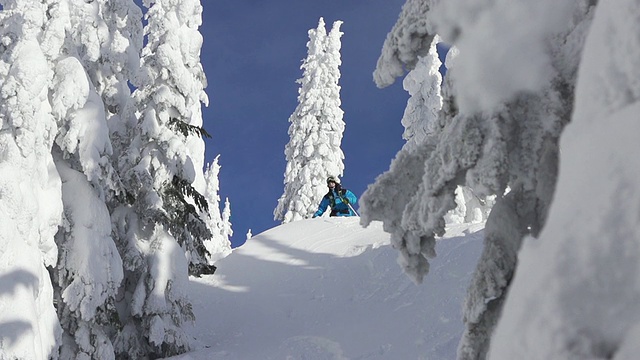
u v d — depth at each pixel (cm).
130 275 1331
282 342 1211
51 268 1175
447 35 308
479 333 331
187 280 1318
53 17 1204
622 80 120
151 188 1347
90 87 1241
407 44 375
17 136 1053
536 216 328
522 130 291
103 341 1136
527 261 118
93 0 1485
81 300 1117
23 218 998
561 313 104
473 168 298
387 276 1385
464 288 1237
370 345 1130
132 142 1387
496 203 337
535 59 277
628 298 100
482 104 291
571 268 107
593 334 101
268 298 1420
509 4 276
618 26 123
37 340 943
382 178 363
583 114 128
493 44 280
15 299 926
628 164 108
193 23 1823
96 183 1206
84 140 1190
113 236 1315
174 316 1277
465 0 290
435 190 312
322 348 1155
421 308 1217
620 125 115
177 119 1406
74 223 1163
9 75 1062
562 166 128
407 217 338
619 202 106
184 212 1382
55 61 1225
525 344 109
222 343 1265
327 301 1349
